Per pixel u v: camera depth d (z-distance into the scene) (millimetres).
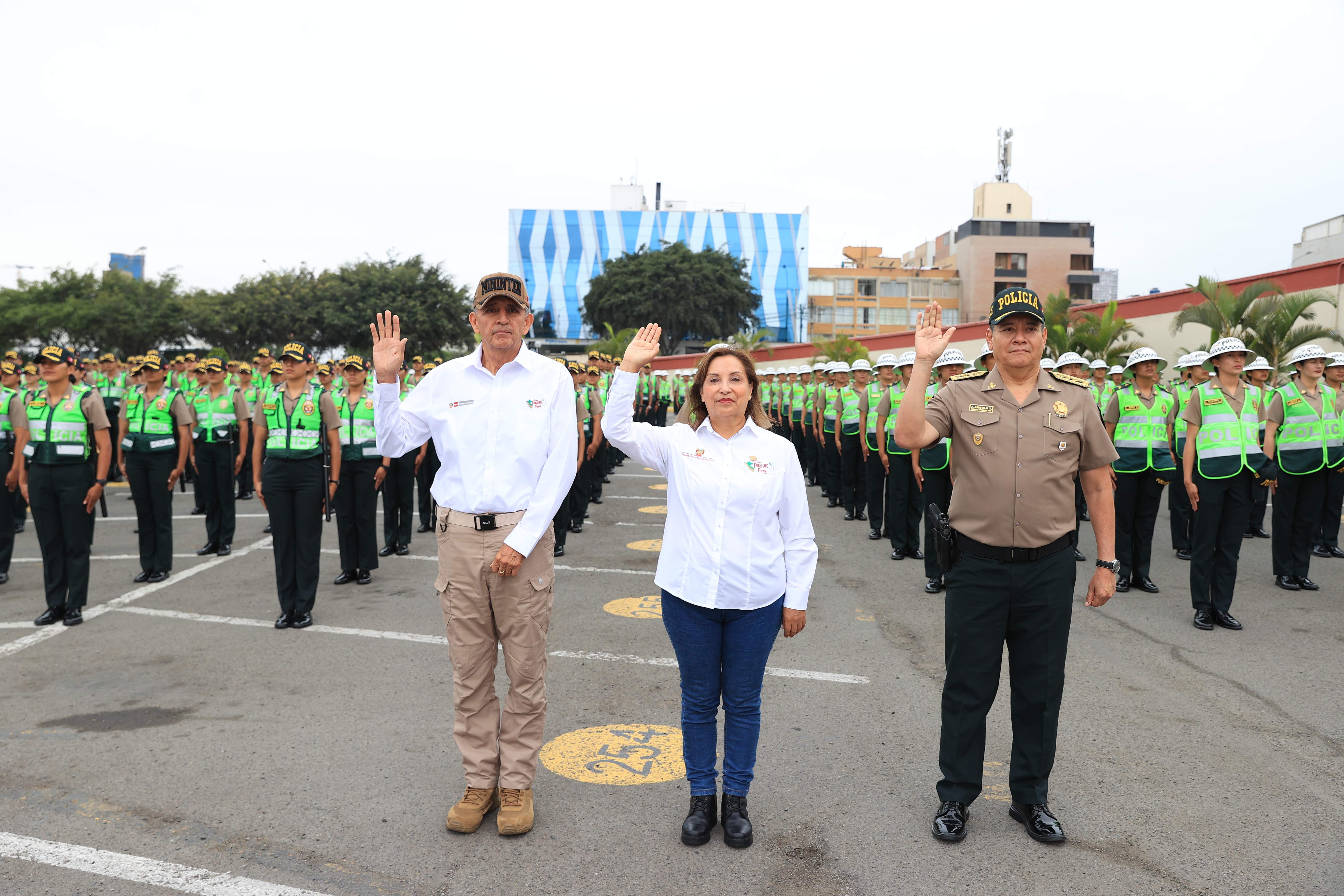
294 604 6031
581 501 10180
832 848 3145
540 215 83750
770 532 3139
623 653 5441
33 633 5879
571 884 2895
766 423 3279
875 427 9891
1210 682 4961
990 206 79250
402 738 4105
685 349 64062
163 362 8328
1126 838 3217
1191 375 9766
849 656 5434
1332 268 16531
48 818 3334
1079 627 6164
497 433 3238
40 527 6004
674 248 59906
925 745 4066
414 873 2961
